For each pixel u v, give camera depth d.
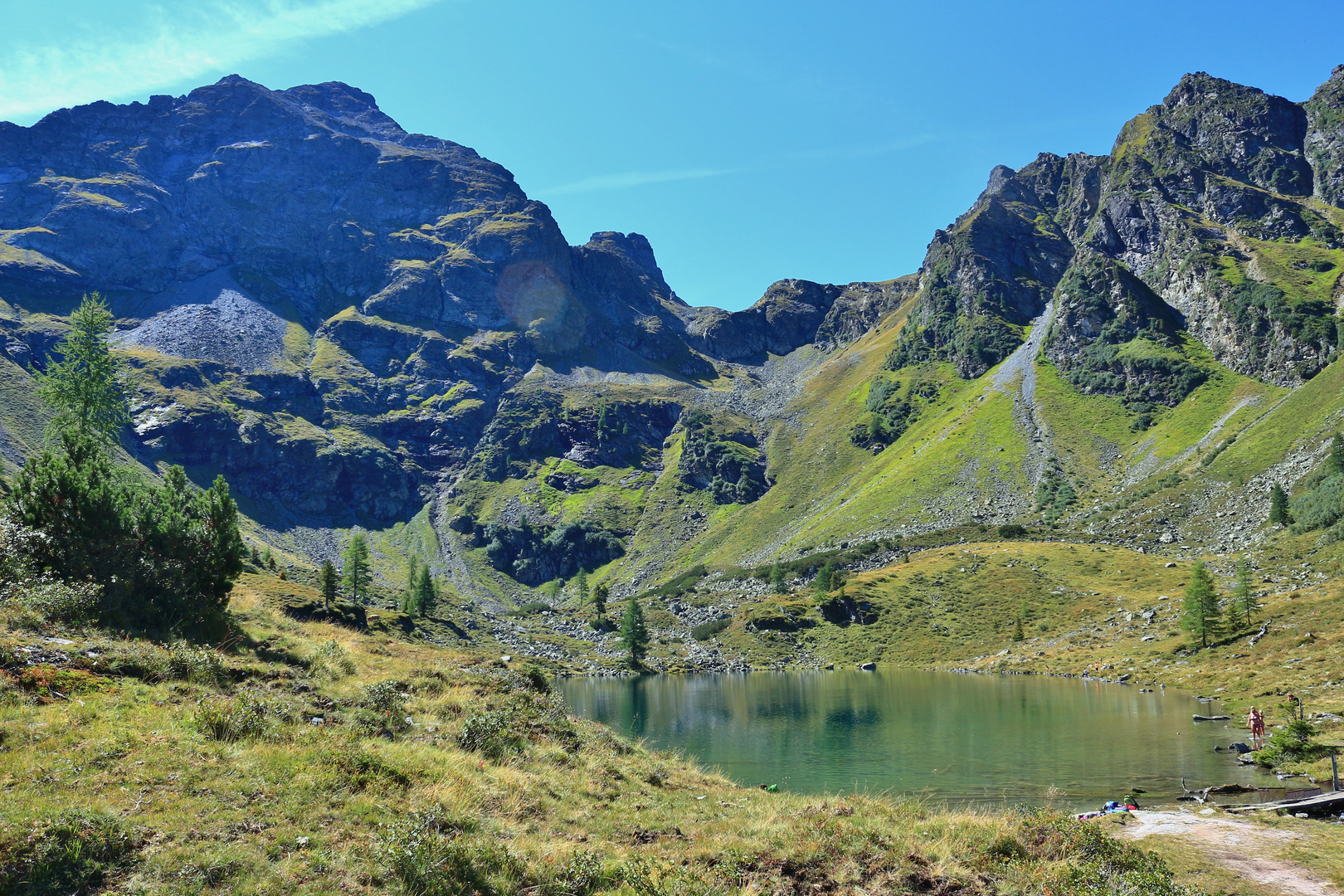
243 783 16.33
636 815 22.27
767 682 112.38
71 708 17.81
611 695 97.56
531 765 24.95
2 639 20.94
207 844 13.74
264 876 13.30
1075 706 72.06
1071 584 139.38
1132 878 18.20
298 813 15.80
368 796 17.45
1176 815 28.45
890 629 140.50
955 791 41.62
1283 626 83.81
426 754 21.78
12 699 17.44
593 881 16.28
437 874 14.67
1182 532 154.12
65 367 59.81
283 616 40.66
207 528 36.66
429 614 139.75
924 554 172.00
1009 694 83.88
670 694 97.50
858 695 90.38
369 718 24.03
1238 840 24.17
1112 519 172.50
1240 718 58.56
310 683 26.47
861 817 23.14
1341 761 39.38
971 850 20.42
